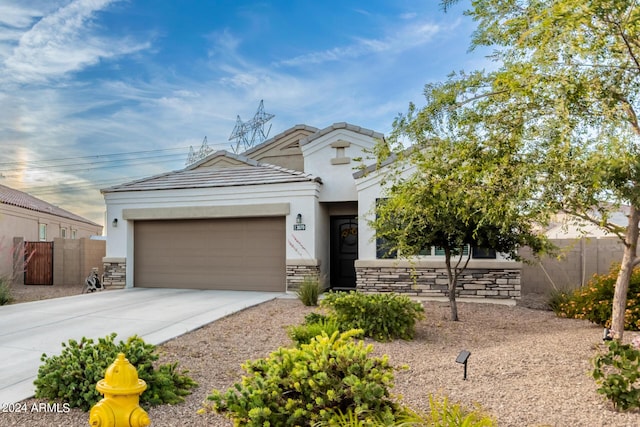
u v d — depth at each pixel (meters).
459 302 11.65
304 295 11.20
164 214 14.86
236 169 15.88
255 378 3.75
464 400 4.58
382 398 3.96
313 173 14.66
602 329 7.77
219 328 8.59
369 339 7.49
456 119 5.45
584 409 4.19
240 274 14.46
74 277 17.77
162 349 7.04
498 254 11.83
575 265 13.16
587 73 4.63
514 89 4.37
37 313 10.30
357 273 12.76
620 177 4.01
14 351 7.06
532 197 4.64
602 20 4.00
